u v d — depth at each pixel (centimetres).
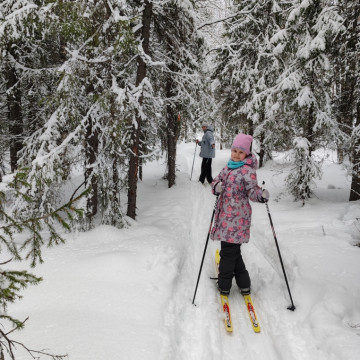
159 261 409
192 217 684
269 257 468
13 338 246
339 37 616
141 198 829
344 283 339
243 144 343
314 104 642
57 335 251
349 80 696
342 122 745
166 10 657
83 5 427
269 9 1108
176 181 1034
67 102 452
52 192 520
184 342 286
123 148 556
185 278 405
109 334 257
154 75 717
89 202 520
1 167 732
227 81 1353
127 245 450
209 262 464
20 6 497
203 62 928
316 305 317
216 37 1046
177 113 863
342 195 794
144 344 250
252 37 1184
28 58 720
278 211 661
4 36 460
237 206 341
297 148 668
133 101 464
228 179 345
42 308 296
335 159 1224
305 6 600
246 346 288
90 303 305
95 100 480
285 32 663
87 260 395
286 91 671
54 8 430
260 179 1038
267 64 1144
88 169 536
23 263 395
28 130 741
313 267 385
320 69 647
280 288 378
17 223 176
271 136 807
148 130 823
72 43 521
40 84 714
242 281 352
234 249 346
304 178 675
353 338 261
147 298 322
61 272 368
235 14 851
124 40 443
